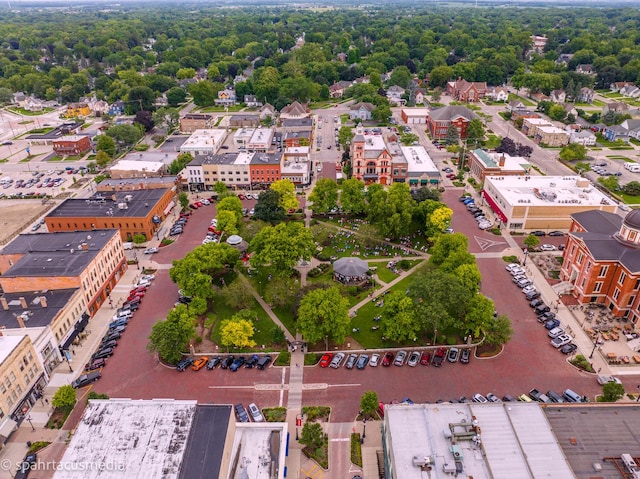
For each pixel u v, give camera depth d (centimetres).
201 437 7469
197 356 11206
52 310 11375
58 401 9438
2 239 16775
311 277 14225
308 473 8431
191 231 17175
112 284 13938
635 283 11600
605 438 7994
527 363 10806
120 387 10350
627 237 12206
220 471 7000
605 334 11550
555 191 17575
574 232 13962
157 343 10588
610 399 9344
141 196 17950
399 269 14538
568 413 8494
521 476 7175
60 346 11119
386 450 8288
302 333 11081
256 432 8544
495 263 14712
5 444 9131
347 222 17575
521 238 16175
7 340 9800
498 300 12938
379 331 11894
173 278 12850
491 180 18612
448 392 10056
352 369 10725
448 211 15462
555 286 13400
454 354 10975
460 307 11131
